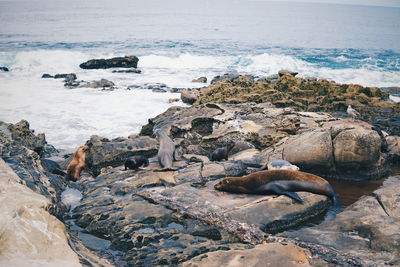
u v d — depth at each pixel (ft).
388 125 44.60
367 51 152.35
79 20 249.34
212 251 16.22
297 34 206.69
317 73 106.83
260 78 93.97
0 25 205.67
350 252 15.24
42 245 12.07
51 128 51.08
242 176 23.73
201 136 38.96
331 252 15.30
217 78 90.53
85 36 171.01
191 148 36.40
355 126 29.30
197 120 39.78
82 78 94.27
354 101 55.72
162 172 27.09
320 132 29.53
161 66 116.88
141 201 21.84
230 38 181.16
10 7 397.39
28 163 24.88
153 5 546.26
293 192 21.53
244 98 54.44
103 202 22.31
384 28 261.65
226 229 18.26
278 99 54.44
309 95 59.36
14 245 11.67
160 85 84.58
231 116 39.65
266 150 31.53
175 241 17.28
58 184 26.22
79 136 48.26
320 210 20.89
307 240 16.70
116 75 99.76
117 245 17.40
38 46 140.87
